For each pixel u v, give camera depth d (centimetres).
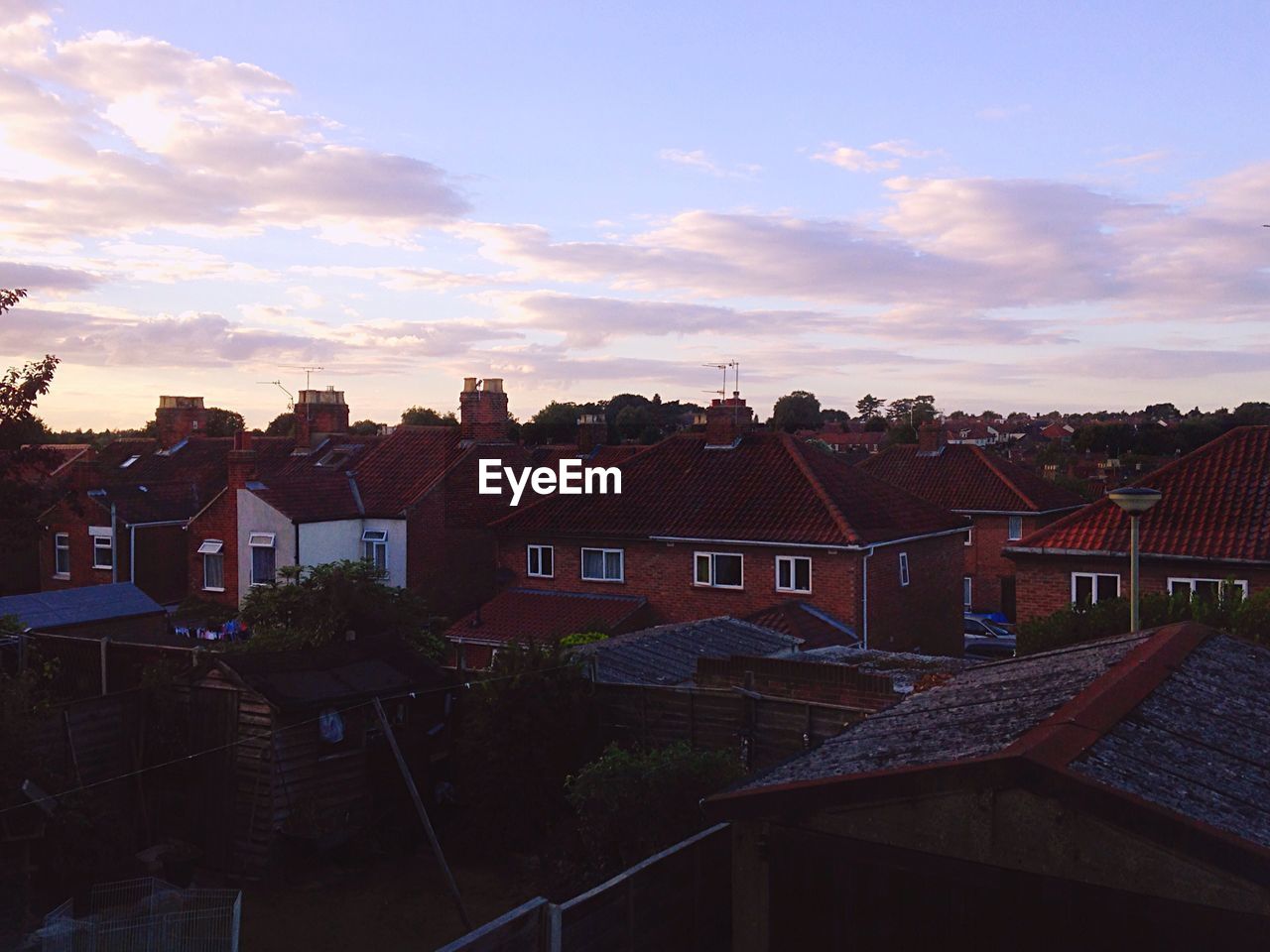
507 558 3450
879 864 583
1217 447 2491
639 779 1288
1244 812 507
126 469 4634
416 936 1402
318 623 2270
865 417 18075
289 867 1650
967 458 4853
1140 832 489
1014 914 541
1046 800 527
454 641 3003
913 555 3162
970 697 752
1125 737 571
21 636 2122
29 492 1989
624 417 10381
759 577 2958
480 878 1608
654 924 804
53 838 1484
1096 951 515
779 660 1723
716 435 3456
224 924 1304
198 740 1727
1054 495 4709
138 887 1482
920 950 575
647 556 3155
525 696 1684
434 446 3947
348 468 3938
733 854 643
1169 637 794
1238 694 693
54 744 1697
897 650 3020
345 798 1723
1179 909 492
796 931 618
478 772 1708
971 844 550
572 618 3056
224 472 4341
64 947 1241
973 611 4572
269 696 1648
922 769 557
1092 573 2327
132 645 2058
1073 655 827
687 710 1658
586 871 1451
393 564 3597
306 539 3472
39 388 1916
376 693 1755
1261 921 474
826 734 1534
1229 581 1947
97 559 3900
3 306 1841
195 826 1714
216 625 3394
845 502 3055
